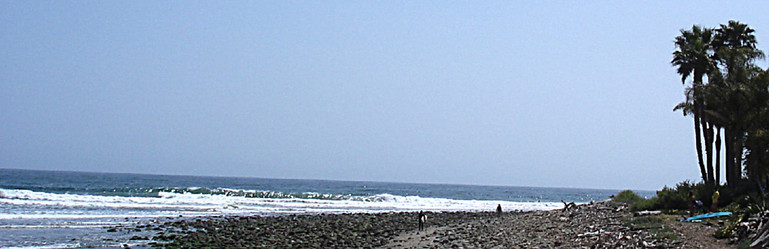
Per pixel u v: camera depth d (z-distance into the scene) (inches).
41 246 1093.1
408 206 2854.3
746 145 1384.1
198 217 1771.7
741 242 830.5
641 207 1414.9
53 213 1720.0
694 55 1659.7
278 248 1115.3
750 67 1520.7
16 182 4424.2
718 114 1464.1
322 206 2566.4
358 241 1206.3
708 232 925.2
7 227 1331.2
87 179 5807.1
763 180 1382.9
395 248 1075.9
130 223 1510.8
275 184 6702.8
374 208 2598.4
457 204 3260.3
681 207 1362.0
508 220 1537.9
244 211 2116.1
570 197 6176.2
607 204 1664.6
